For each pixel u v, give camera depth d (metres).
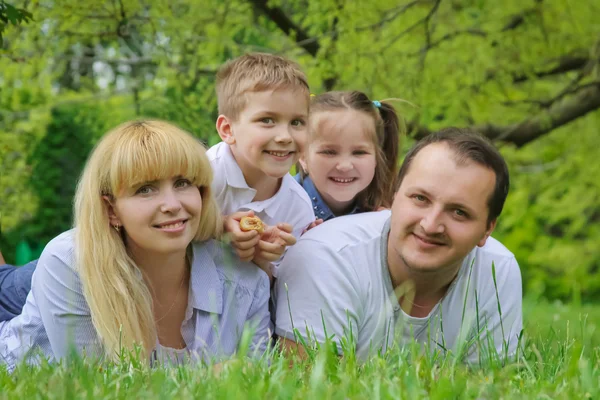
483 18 9.82
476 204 3.27
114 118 9.73
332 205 4.73
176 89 8.87
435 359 2.96
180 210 3.41
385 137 5.05
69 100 9.40
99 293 3.40
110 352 3.37
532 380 2.70
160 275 3.55
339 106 4.64
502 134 9.98
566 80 11.41
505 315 3.68
